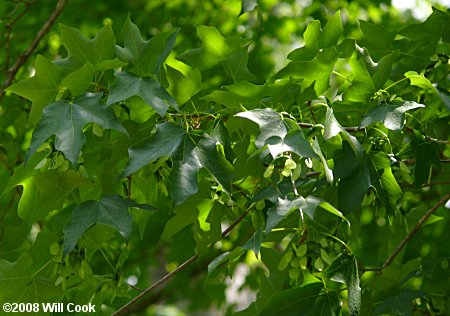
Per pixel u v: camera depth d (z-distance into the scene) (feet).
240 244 22.82
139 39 13.29
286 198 11.02
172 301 30.30
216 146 11.77
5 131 21.59
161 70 13.76
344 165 12.60
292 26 29.71
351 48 15.06
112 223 11.67
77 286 13.67
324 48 14.28
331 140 12.62
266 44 30.27
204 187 12.82
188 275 27.68
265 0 28.73
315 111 14.12
